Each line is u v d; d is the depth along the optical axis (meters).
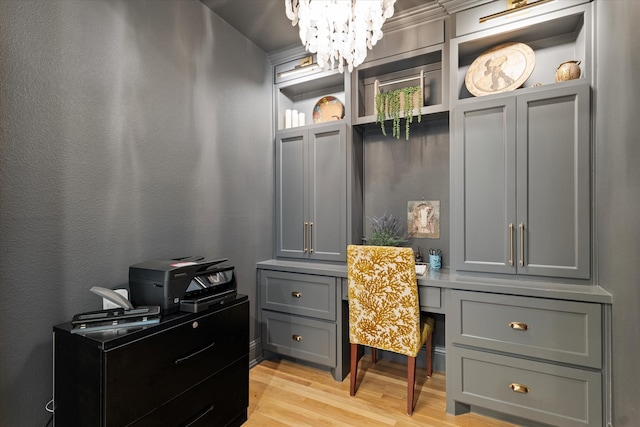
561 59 2.04
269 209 2.78
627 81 1.36
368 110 2.74
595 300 1.56
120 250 1.67
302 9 1.50
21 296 1.31
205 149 2.18
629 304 1.36
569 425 1.62
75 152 1.48
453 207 2.08
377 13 1.49
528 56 1.99
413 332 1.90
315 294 2.39
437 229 2.51
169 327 1.41
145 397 1.30
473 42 2.10
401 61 2.42
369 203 2.76
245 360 1.87
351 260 2.04
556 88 1.79
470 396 1.86
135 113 1.75
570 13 1.80
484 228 1.98
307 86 2.85
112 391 1.18
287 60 2.78
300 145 2.70
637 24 1.27
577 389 1.62
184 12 2.04
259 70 2.69
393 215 2.67
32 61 1.33
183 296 1.57
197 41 2.13
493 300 1.79
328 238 2.58
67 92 1.45
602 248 1.65
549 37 2.07
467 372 1.87
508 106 1.91
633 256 1.32
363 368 2.51
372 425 1.81
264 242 2.72
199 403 1.56
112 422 1.17
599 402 1.57
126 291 1.59
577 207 1.75
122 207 1.68
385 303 1.96
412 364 1.91
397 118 2.35
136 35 1.76
